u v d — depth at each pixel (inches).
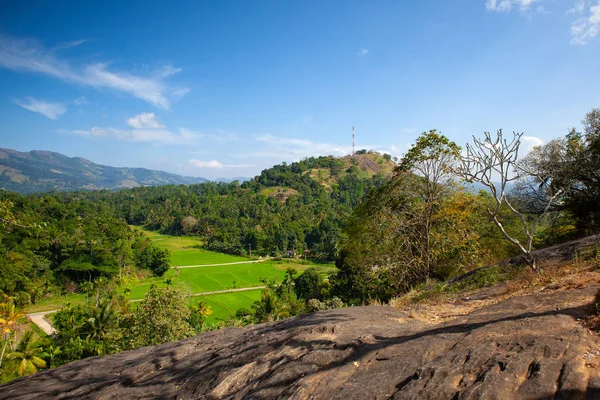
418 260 755.4
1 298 1939.0
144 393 234.5
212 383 216.4
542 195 600.7
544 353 138.0
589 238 432.1
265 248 3796.8
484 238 797.9
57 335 1488.7
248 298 2242.9
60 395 256.8
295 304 1397.6
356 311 295.0
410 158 728.3
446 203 728.3
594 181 602.9
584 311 172.1
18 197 3100.4
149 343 863.1
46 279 2338.8
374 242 821.9
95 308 1397.6
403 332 215.8
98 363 319.0
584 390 113.3
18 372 1130.0
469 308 276.1
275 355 223.9
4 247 2165.4
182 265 3297.2
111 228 3235.7
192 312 1400.1
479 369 141.6
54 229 2623.0
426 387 140.5
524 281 300.2
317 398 161.9
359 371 177.2
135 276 2716.5
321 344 219.9
